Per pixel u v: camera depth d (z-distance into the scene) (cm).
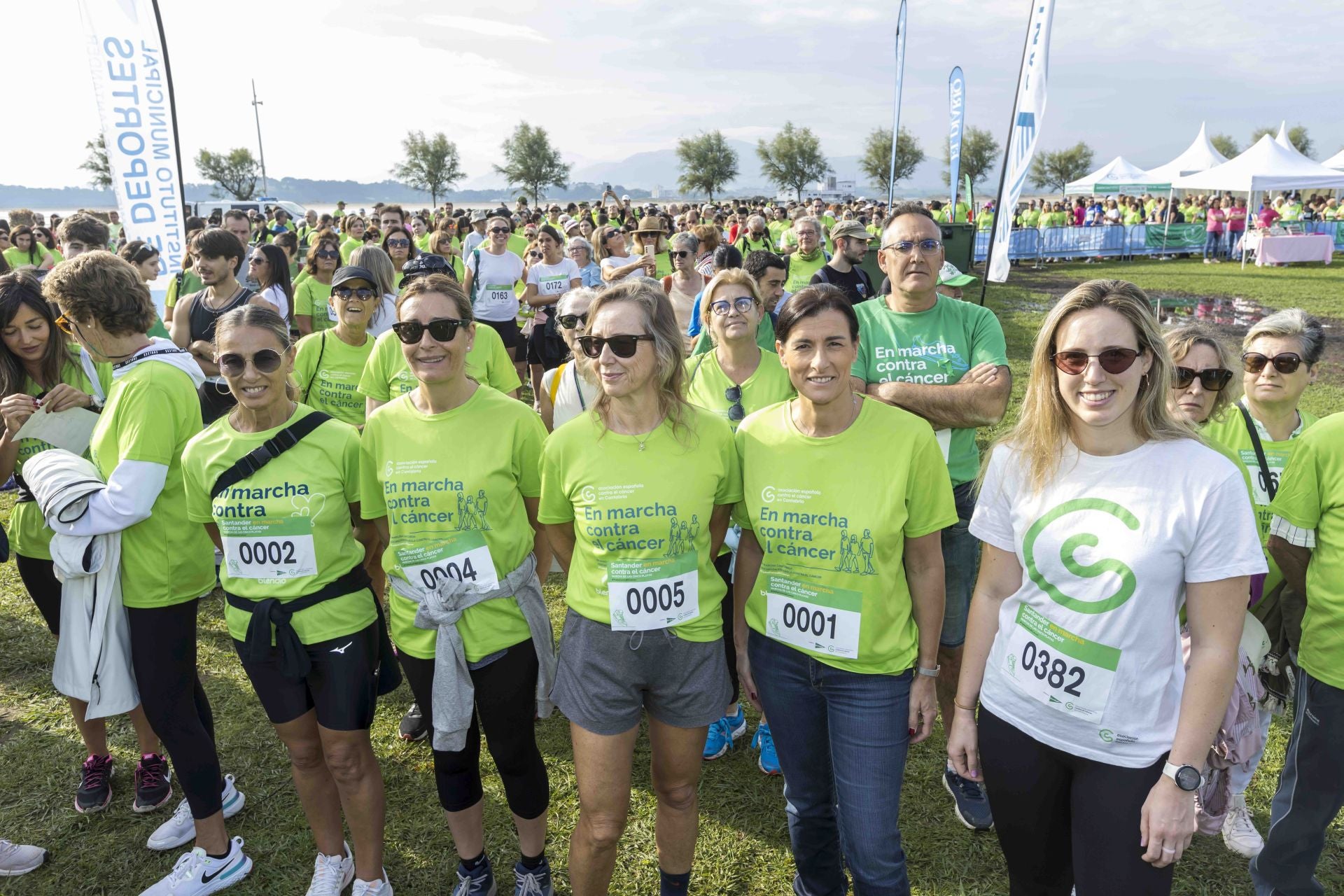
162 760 321
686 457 221
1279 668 252
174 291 589
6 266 701
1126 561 175
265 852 295
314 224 1930
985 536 206
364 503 252
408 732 359
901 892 212
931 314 299
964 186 2306
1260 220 2244
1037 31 730
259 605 239
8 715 377
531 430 246
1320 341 262
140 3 568
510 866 287
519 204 2272
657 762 235
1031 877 203
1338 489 216
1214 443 189
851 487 210
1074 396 181
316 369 430
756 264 416
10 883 282
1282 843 236
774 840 296
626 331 210
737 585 244
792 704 226
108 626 260
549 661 251
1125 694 178
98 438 262
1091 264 2298
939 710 322
